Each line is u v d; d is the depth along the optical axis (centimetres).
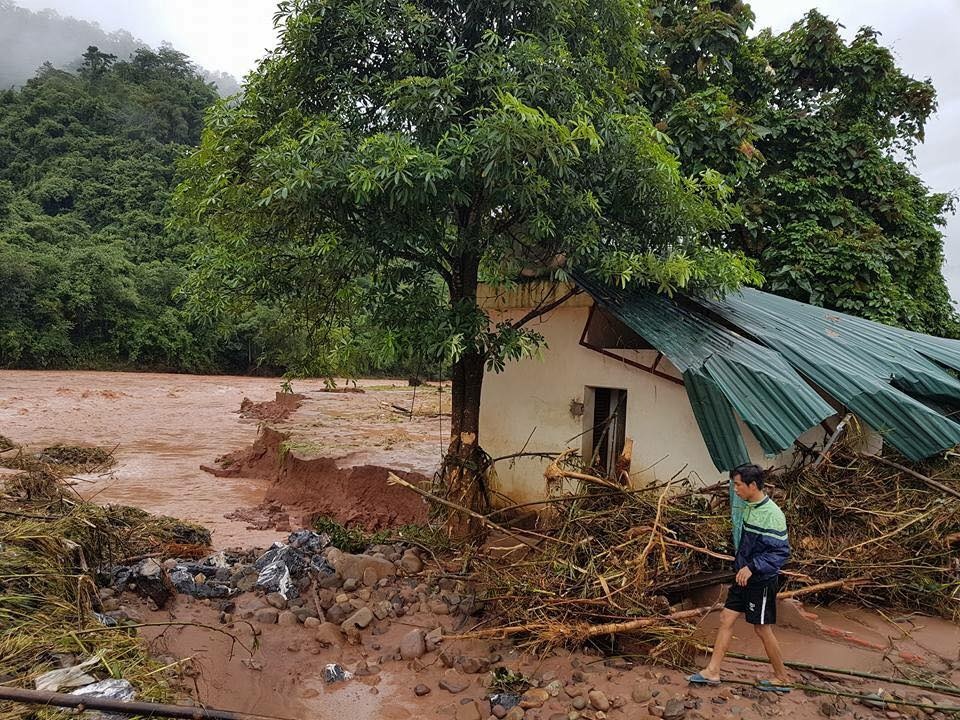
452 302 786
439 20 746
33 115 6512
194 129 7300
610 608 560
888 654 562
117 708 390
